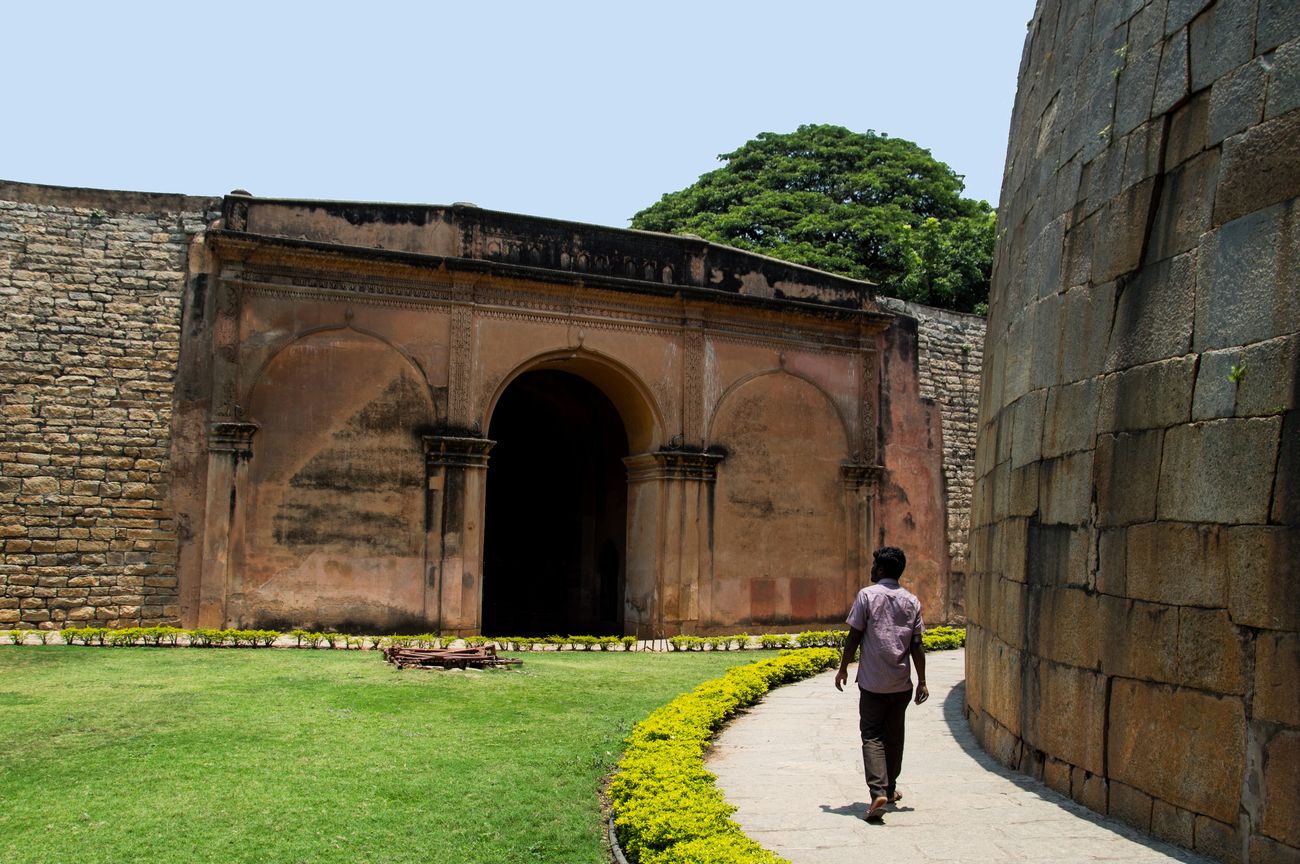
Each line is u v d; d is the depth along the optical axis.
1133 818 5.38
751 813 5.82
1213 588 4.88
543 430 23.31
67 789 6.35
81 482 14.52
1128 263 5.89
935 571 20.14
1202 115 5.37
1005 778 6.66
